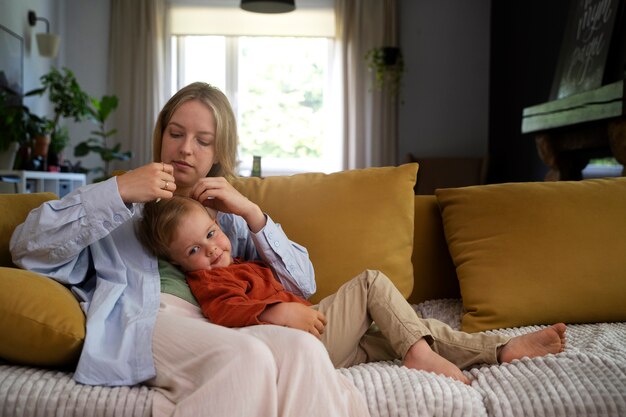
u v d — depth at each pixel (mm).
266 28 6160
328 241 1649
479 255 1664
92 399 1034
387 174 1755
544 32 4902
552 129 4215
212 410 993
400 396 1090
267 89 6258
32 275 1188
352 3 6137
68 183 4730
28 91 5113
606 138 3688
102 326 1158
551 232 1650
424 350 1272
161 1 6047
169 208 1354
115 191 1228
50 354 1123
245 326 1223
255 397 1007
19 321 1090
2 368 1123
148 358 1104
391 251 1670
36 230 1219
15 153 4434
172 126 1466
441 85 6320
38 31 5309
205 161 1483
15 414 1024
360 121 6191
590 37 4004
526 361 1231
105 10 6027
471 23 6305
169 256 1365
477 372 1247
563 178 4371
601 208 1691
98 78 6035
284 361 1061
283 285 1484
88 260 1342
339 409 1043
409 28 6305
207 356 1054
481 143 6348
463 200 1768
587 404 1085
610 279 1614
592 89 3760
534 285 1603
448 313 1702
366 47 6188
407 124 6328
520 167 5434
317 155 6305
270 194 1703
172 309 1236
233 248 1559
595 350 1345
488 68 6320
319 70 6262
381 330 1323
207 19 6121
